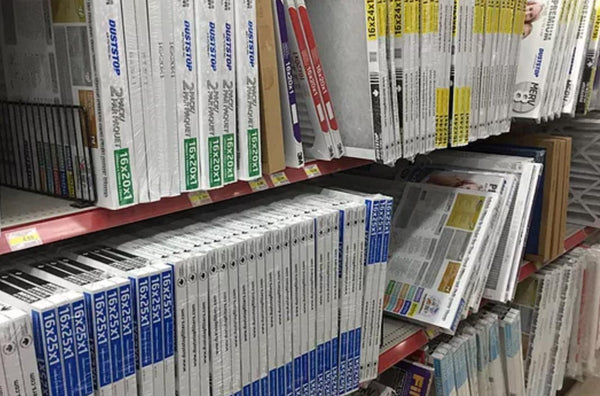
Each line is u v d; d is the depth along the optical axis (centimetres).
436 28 124
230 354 100
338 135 120
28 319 71
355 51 115
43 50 86
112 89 80
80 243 99
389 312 154
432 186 170
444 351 161
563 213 195
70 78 83
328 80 122
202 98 91
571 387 265
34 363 73
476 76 140
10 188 98
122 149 83
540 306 207
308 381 118
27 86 91
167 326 88
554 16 160
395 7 115
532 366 213
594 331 243
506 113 157
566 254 230
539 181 170
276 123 105
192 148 92
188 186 92
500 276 168
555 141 181
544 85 163
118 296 81
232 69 94
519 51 156
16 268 87
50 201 89
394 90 118
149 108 85
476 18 135
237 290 98
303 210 115
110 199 83
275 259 104
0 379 70
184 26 86
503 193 160
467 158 174
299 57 109
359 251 121
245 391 104
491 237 158
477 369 181
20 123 94
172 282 88
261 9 98
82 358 78
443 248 158
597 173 220
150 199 88
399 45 117
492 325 184
